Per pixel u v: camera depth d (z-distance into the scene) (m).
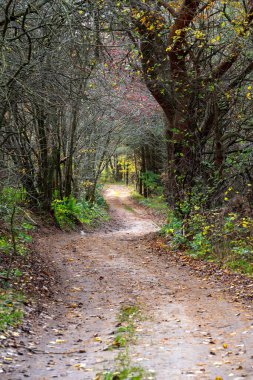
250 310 8.88
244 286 11.02
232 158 17.20
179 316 8.66
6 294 9.57
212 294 10.52
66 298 10.57
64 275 13.23
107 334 7.61
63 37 11.59
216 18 16.28
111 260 15.91
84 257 16.50
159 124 36.78
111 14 12.58
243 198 16.02
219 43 16.98
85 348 6.83
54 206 25.92
